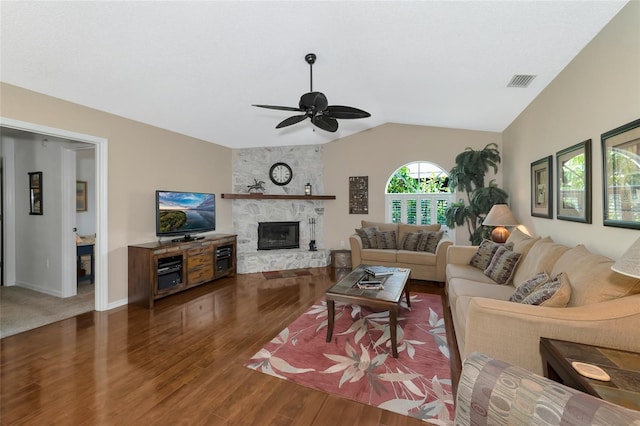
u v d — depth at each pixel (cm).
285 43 269
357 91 392
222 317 326
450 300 308
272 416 176
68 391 198
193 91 348
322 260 580
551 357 143
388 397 193
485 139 532
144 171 403
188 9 216
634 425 57
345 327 300
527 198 385
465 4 201
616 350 139
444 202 566
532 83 317
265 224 595
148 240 407
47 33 225
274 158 604
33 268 425
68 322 313
